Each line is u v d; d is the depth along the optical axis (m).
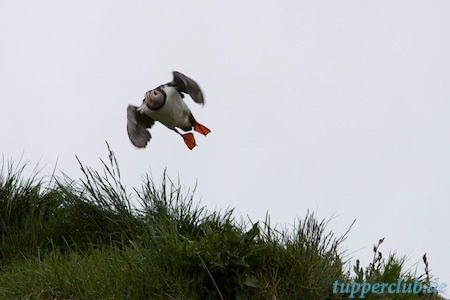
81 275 10.80
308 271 10.62
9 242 12.77
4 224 12.98
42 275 10.92
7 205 13.10
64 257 11.61
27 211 13.31
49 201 13.34
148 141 13.37
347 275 11.20
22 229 12.91
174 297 10.33
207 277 10.52
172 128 13.28
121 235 12.20
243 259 10.44
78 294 10.49
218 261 10.43
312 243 11.06
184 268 10.61
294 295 10.49
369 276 11.10
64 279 10.75
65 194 13.02
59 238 12.70
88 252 12.04
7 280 11.09
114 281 10.63
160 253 10.73
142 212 12.65
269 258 10.80
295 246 10.91
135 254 11.08
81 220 12.69
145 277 10.52
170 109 12.77
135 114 13.19
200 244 10.59
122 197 12.81
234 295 10.49
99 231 12.55
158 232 11.48
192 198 12.67
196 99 12.77
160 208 12.46
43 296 10.55
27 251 12.48
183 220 12.34
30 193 13.44
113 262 11.05
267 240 11.12
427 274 11.34
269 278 10.64
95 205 12.76
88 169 13.00
